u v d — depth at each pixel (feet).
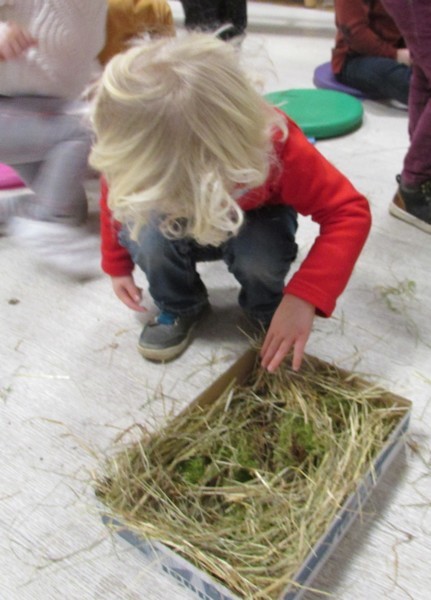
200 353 3.95
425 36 4.47
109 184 2.68
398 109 7.35
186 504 2.85
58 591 2.73
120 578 2.77
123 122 2.48
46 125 4.65
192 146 2.45
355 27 7.25
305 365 3.48
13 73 4.44
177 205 2.57
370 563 2.79
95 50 4.65
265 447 3.16
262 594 2.34
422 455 3.24
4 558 2.86
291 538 2.59
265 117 2.70
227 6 6.57
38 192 5.03
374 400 3.24
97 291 4.50
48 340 4.07
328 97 7.13
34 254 4.88
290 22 10.90
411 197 4.99
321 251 3.13
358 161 6.10
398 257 4.73
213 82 2.49
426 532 2.90
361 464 2.84
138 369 3.84
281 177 3.09
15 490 3.15
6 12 4.20
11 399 3.65
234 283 4.57
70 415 3.54
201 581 2.52
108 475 2.99
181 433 3.12
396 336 4.00
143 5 5.29
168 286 3.77
